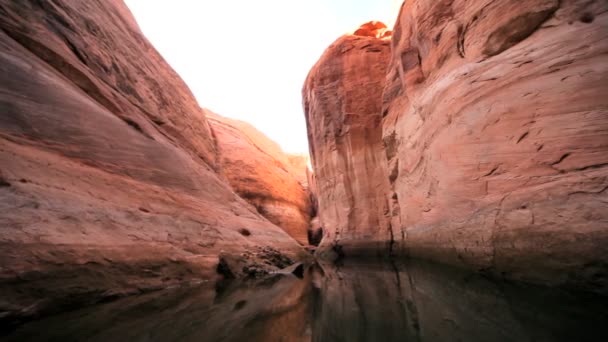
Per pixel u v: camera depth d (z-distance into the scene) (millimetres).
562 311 2467
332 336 2342
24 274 3049
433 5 7680
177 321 2854
